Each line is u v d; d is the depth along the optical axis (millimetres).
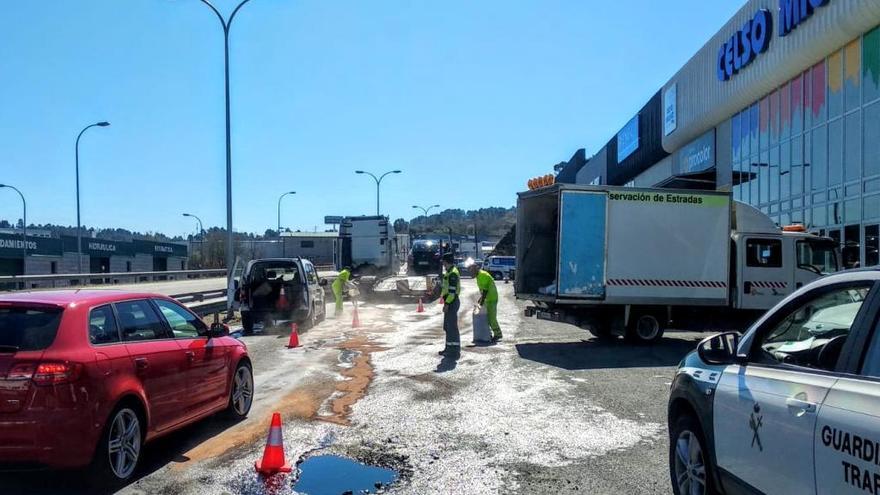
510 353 13023
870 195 17250
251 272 17453
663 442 6801
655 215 14562
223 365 7461
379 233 34156
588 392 9258
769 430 3572
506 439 6949
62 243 58719
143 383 5891
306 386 9922
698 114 28938
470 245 77938
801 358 3709
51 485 5586
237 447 6762
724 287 14719
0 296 5797
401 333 16609
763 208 23797
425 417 7887
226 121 23188
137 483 5680
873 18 16875
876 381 2951
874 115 17125
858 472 2844
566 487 5535
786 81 22000
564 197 14289
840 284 3568
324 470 5996
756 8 22891
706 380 4441
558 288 14258
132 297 6363
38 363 5090
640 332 14562
